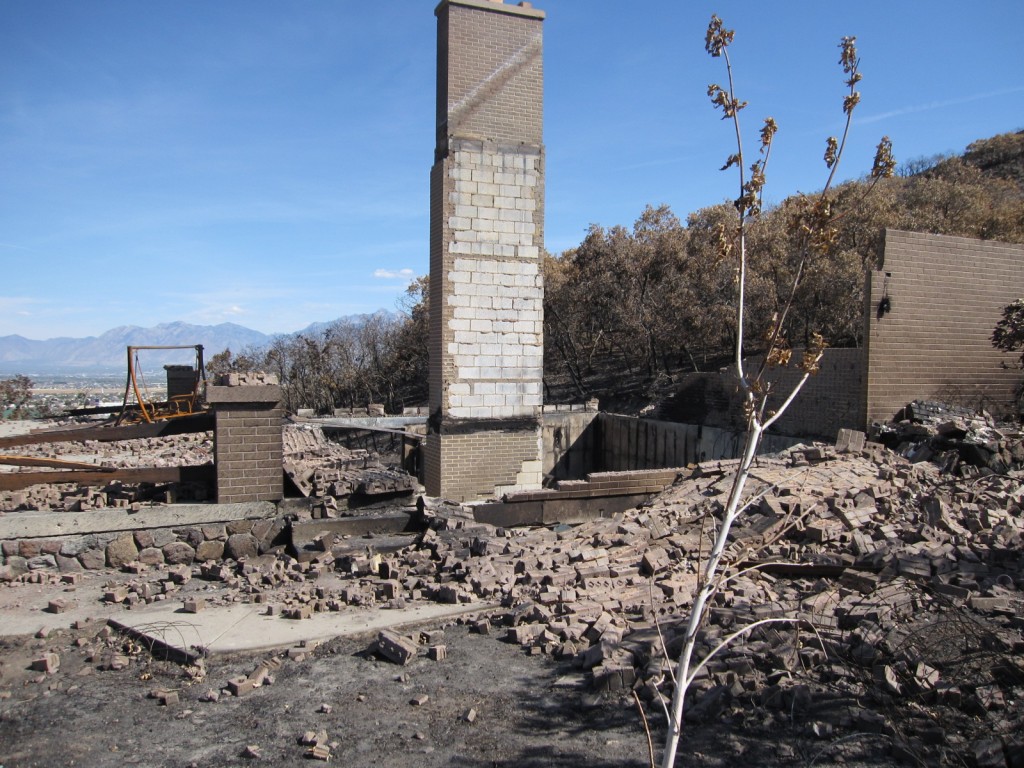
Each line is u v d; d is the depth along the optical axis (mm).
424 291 49219
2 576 6973
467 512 9070
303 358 54594
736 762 3998
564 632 5684
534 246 14844
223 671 5262
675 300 36094
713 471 10492
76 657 5434
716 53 3178
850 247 29062
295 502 8258
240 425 7996
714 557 2939
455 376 14508
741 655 5027
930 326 15102
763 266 30344
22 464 8094
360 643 5730
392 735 4363
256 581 7105
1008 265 15844
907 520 8227
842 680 4797
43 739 4297
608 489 10562
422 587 6910
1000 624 5480
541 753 4141
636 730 4367
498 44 14359
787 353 3059
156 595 6672
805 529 7906
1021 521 8039
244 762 4074
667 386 37500
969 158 72000
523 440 15008
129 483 8719
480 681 5078
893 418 14820
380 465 13539
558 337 43062
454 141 14180
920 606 5828
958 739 4145
